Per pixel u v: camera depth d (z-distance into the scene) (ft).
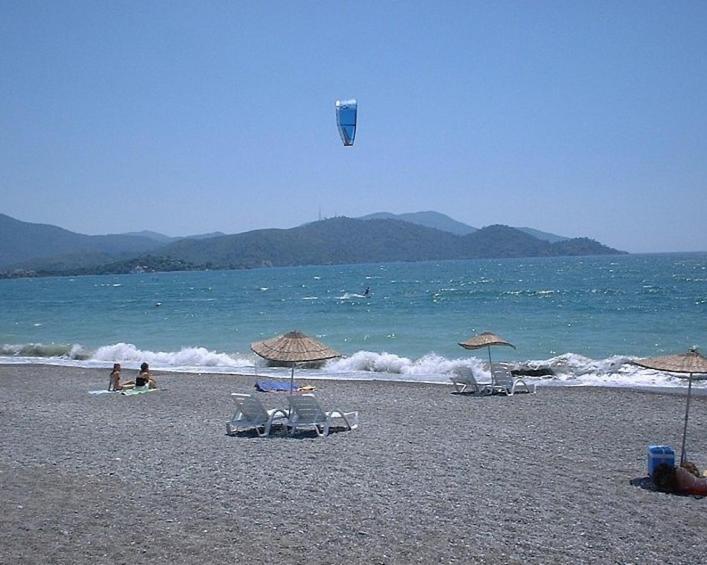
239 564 22.76
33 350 101.91
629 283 273.13
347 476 33.50
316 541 24.88
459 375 62.85
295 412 43.73
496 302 185.78
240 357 92.53
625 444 40.91
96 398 59.82
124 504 29.09
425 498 29.91
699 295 192.65
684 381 67.92
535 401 57.41
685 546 24.48
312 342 45.98
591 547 24.34
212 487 31.60
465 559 23.26
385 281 370.32
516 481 32.65
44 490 31.07
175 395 61.11
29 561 22.97
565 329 117.60
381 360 81.15
